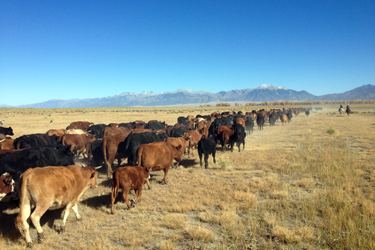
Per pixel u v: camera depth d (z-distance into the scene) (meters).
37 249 5.07
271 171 10.71
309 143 17.45
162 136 14.59
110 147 10.82
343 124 29.77
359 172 9.52
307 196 7.67
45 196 5.14
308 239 5.22
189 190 8.62
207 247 5.14
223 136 15.85
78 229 6.03
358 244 4.93
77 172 6.15
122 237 5.61
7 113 57.91
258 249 4.98
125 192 7.09
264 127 31.58
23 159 7.14
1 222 6.36
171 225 6.05
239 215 6.60
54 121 40.72
